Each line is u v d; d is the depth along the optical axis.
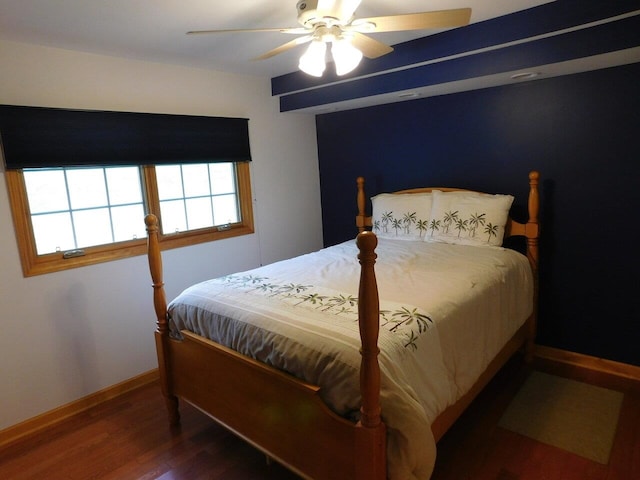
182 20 2.13
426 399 1.64
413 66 2.87
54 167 2.47
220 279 2.48
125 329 2.88
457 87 2.99
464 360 1.98
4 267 2.35
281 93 3.58
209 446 2.29
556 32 2.20
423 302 1.95
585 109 2.68
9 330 2.39
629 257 2.66
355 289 2.20
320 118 4.14
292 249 4.04
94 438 2.41
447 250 2.86
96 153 2.62
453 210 3.07
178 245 3.13
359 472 1.49
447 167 3.39
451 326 1.90
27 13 1.94
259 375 1.84
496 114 3.06
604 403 2.48
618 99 2.55
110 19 2.07
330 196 4.22
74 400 2.67
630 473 1.94
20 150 2.33
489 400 2.56
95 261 2.70
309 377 1.65
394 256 2.80
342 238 4.22
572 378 2.78
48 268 2.51
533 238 2.86
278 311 1.92
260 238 3.72
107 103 2.69
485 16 2.31
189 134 3.09
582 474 1.95
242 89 3.45
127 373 2.91
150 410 2.67
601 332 2.85
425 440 1.49
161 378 2.41
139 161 2.83
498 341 2.34
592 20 2.04
